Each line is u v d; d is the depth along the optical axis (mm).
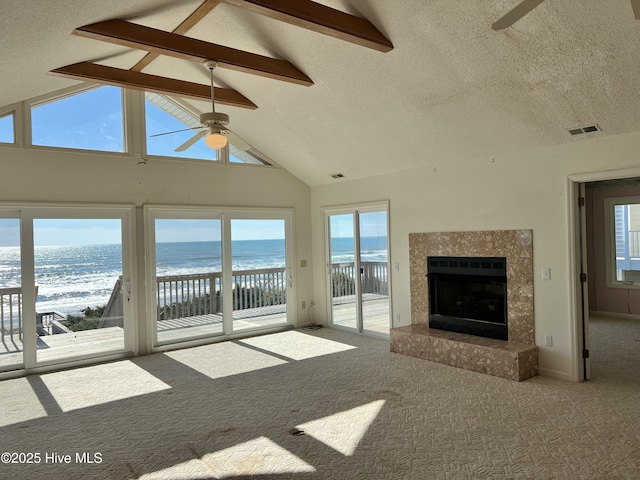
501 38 3305
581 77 3451
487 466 2785
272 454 3010
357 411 3691
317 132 5691
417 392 4090
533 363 4484
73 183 5348
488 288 5031
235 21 4039
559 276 4387
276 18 3131
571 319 4297
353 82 4430
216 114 3873
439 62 3760
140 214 5805
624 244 7504
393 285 6082
